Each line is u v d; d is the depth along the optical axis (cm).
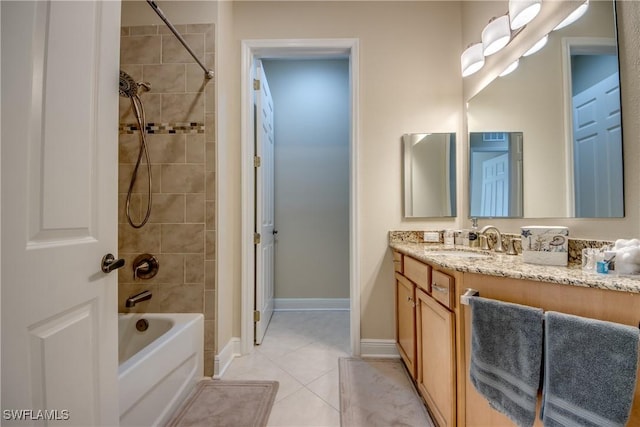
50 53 69
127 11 180
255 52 209
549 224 123
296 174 304
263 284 229
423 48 202
